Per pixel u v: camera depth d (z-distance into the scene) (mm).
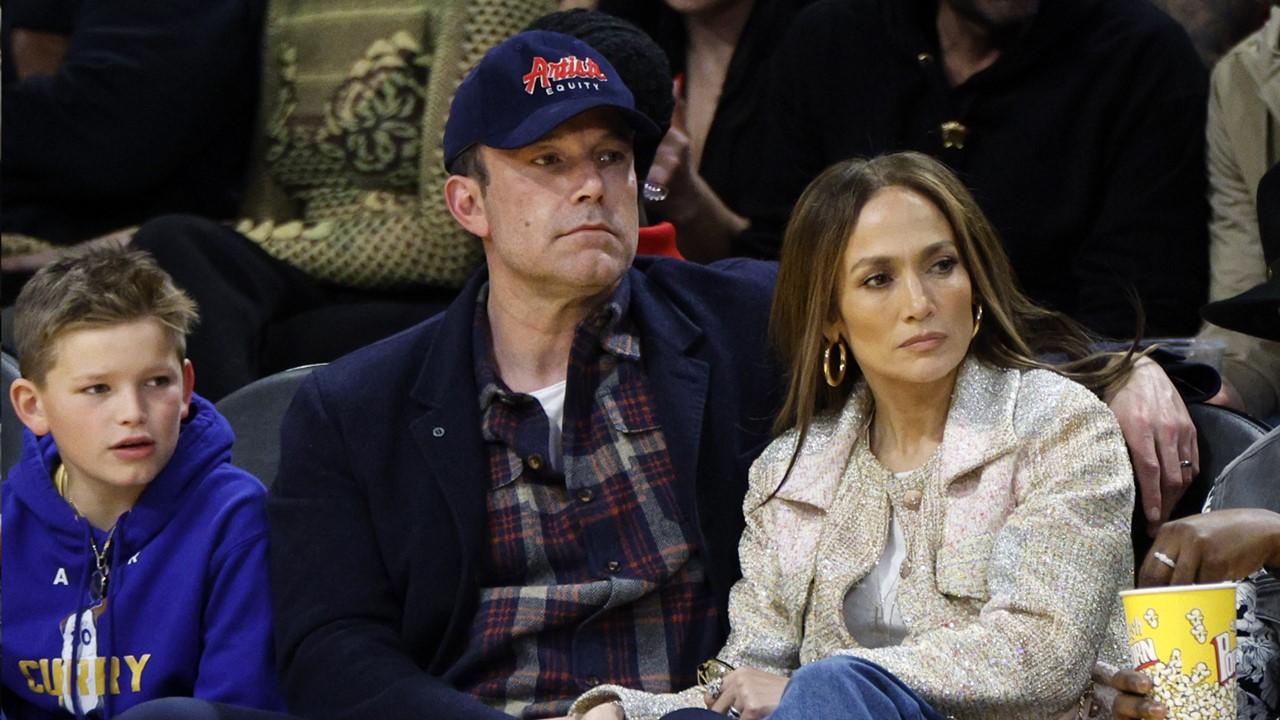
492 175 9477
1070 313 12359
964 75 12555
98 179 14453
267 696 9594
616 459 9492
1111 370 9555
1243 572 7871
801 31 13211
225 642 9641
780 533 8938
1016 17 12148
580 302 9633
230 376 12555
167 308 9727
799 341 9031
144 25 14453
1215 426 9641
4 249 14445
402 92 13719
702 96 13844
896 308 8438
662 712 8500
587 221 9297
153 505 9875
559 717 8961
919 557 8445
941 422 8758
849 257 8547
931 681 7719
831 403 9125
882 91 12797
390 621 9445
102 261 9719
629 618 9344
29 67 15078
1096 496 8086
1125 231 12180
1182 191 12289
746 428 9555
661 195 12609
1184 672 7098
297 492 9602
